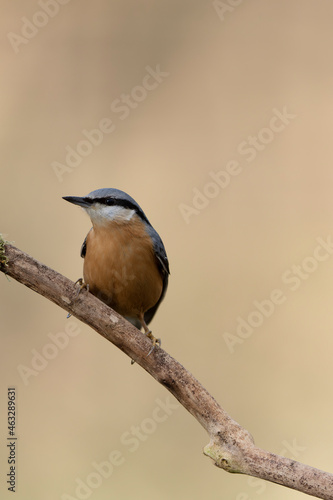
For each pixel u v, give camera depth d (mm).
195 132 13969
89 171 13117
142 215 7531
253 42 14688
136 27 14141
